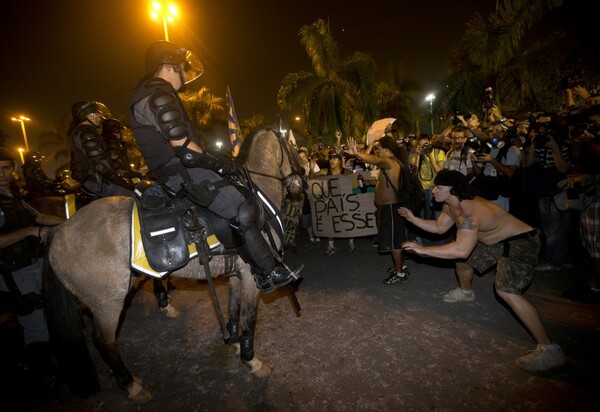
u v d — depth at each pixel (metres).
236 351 3.43
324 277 5.25
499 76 10.97
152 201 2.63
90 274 2.60
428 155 6.35
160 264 2.56
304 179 3.74
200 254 2.62
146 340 3.81
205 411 2.73
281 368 3.13
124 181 3.48
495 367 2.90
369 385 2.82
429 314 3.85
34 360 3.18
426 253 3.02
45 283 2.68
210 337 3.78
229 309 3.45
